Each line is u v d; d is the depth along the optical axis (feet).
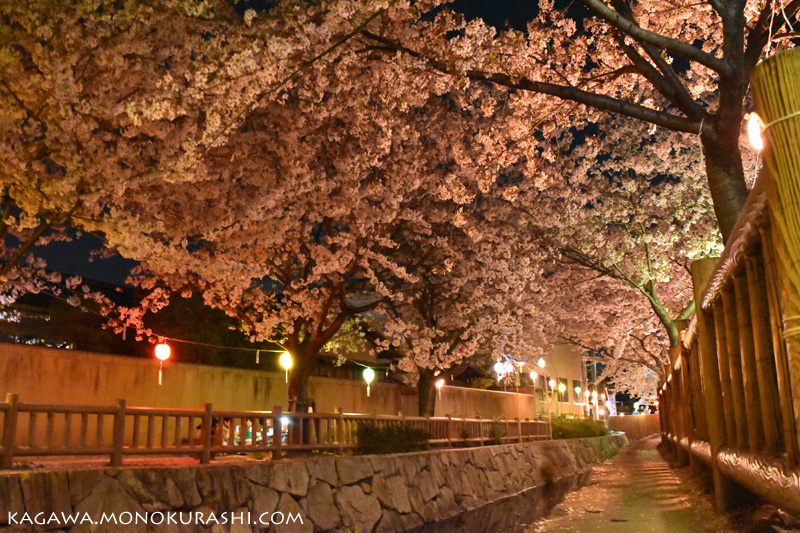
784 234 9.71
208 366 57.06
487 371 104.12
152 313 62.18
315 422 40.55
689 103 30.27
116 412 25.82
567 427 95.91
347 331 74.18
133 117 29.76
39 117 33.04
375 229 53.26
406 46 35.42
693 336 34.17
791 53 9.66
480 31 31.30
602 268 81.30
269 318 52.26
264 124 43.57
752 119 10.52
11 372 43.52
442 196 44.91
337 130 44.96
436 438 53.21
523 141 40.29
